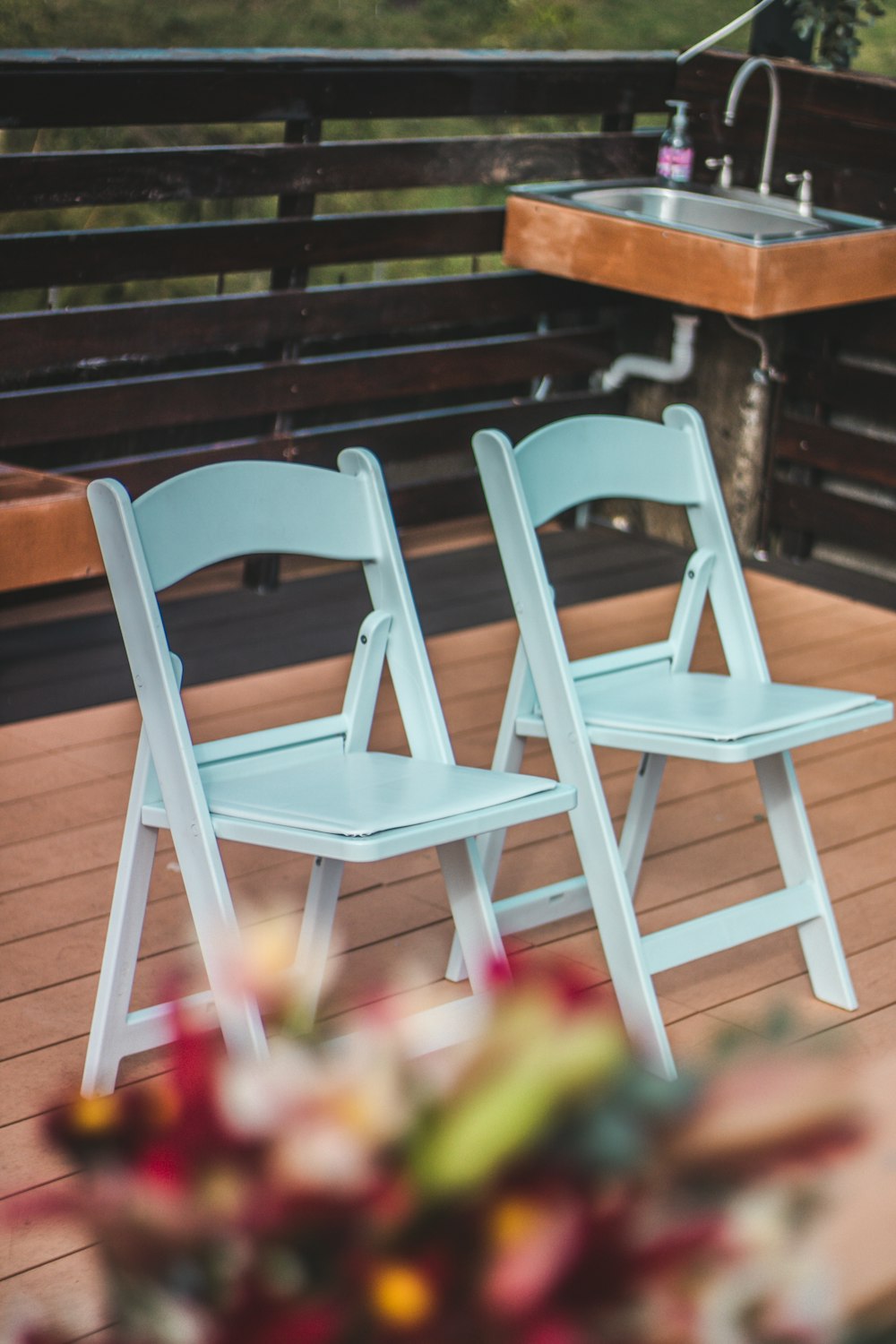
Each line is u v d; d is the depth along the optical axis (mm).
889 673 4512
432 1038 1080
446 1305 715
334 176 4590
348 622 4676
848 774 3844
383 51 4586
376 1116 759
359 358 4809
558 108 5039
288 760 2451
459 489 5188
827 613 4973
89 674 4195
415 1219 736
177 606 4676
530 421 5324
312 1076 780
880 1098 879
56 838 3299
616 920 2568
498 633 4684
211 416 4516
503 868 3289
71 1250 2045
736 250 4344
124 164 4160
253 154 4391
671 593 5094
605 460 2803
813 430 5172
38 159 4016
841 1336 786
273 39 9445
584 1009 787
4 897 3031
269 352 4754
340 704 4117
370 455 2529
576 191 4875
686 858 3355
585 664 2789
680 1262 732
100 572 2914
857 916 3135
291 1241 733
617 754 3904
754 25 5121
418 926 3002
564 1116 755
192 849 2217
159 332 4355
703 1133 758
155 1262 734
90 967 2799
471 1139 743
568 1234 720
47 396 4176
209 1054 798
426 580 5055
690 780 3773
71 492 2887
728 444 5344
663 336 5379
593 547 5477
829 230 4574
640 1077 773
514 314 5133
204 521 2322
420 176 4781
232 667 4289
